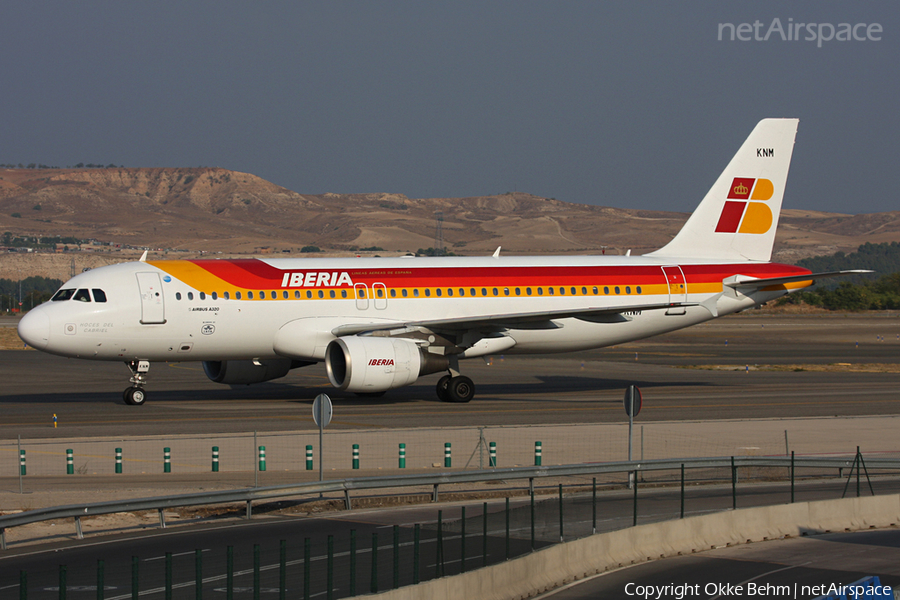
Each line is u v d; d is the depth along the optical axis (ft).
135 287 446.19
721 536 222.89
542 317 460.96
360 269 486.79
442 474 243.60
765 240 558.97
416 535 171.22
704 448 334.03
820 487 276.82
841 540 227.61
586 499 250.78
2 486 266.16
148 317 444.14
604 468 254.68
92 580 177.99
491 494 267.39
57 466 298.56
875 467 267.59
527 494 267.80
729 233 553.64
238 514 244.01
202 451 323.37
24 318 435.53
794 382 602.03
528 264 518.37
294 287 471.21
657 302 526.57
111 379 628.28
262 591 169.68
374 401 486.79
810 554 213.05
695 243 548.72
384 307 483.10
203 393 531.91
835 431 372.79
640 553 208.64
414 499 260.83
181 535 217.56
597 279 520.83
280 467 298.97
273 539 211.82
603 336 526.57
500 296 503.20
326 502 254.27
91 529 224.74
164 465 290.35
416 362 455.63
